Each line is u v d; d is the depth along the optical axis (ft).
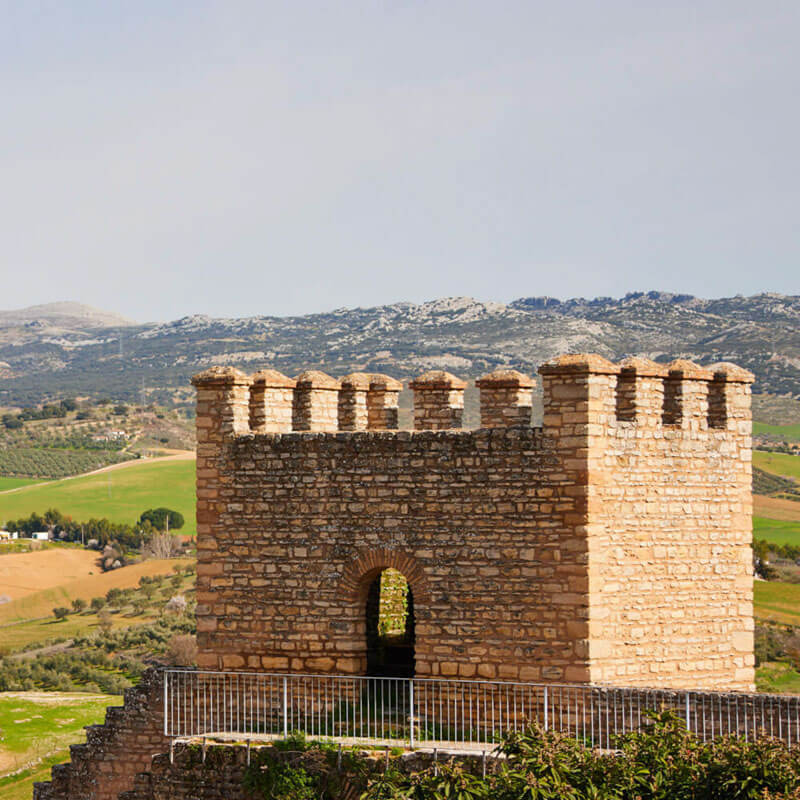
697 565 99.71
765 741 81.87
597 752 84.89
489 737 95.50
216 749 95.71
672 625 98.17
